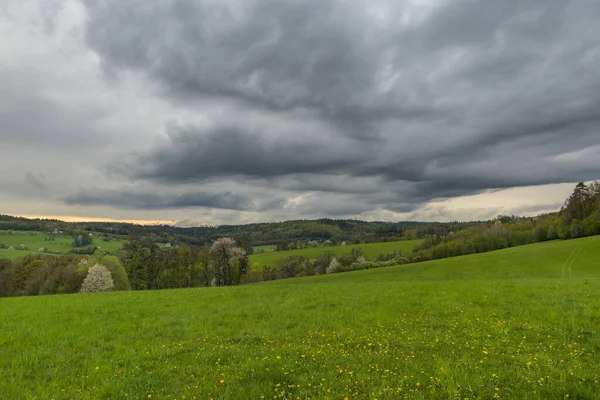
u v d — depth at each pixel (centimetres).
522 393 750
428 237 14075
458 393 752
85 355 1231
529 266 6788
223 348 1207
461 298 1998
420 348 1123
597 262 6481
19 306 2441
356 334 1341
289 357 1055
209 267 10075
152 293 3152
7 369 1088
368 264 11838
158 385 901
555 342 1109
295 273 13038
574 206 11181
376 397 753
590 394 714
